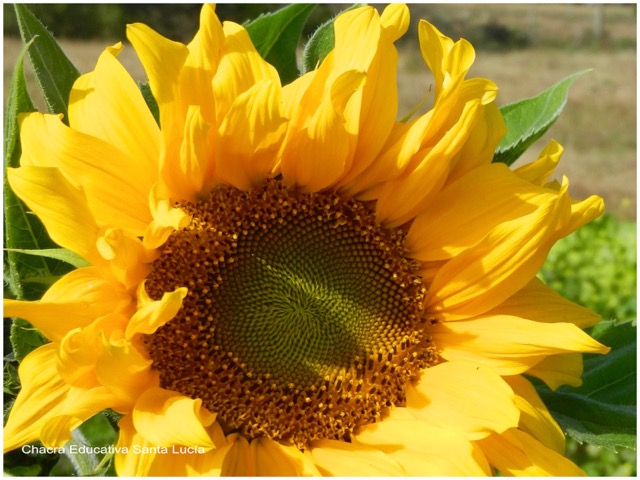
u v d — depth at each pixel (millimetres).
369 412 371
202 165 346
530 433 353
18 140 340
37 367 323
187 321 356
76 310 320
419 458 338
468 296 373
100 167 336
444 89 348
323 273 381
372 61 349
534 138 402
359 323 381
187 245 362
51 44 366
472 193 372
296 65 425
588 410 400
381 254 384
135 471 311
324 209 379
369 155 366
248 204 371
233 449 347
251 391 365
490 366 361
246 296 371
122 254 324
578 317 374
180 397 321
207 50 344
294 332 375
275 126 344
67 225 320
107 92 341
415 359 377
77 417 317
